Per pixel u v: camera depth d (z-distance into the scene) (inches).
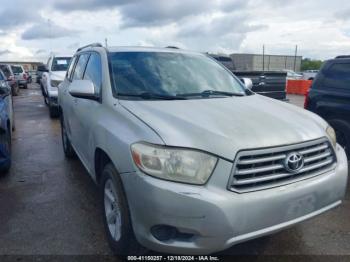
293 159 104.9
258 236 100.4
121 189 110.8
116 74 145.7
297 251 126.1
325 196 113.1
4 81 331.0
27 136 325.1
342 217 151.8
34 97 775.1
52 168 221.0
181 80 152.3
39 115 468.4
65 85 223.5
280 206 101.5
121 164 107.7
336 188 116.9
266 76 399.9
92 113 143.7
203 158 97.3
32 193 179.5
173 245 98.8
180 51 176.9
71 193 179.3
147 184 97.9
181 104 128.2
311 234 137.7
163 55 166.6
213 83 158.9
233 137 101.6
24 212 157.2
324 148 116.2
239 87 166.6
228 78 169.9
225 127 107.0
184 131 103.8
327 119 211.5
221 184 96.6
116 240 118.3
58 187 187.8
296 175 106.9
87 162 154.9
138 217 102.7
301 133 111.7
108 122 124.3
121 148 108.3
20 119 432.5
